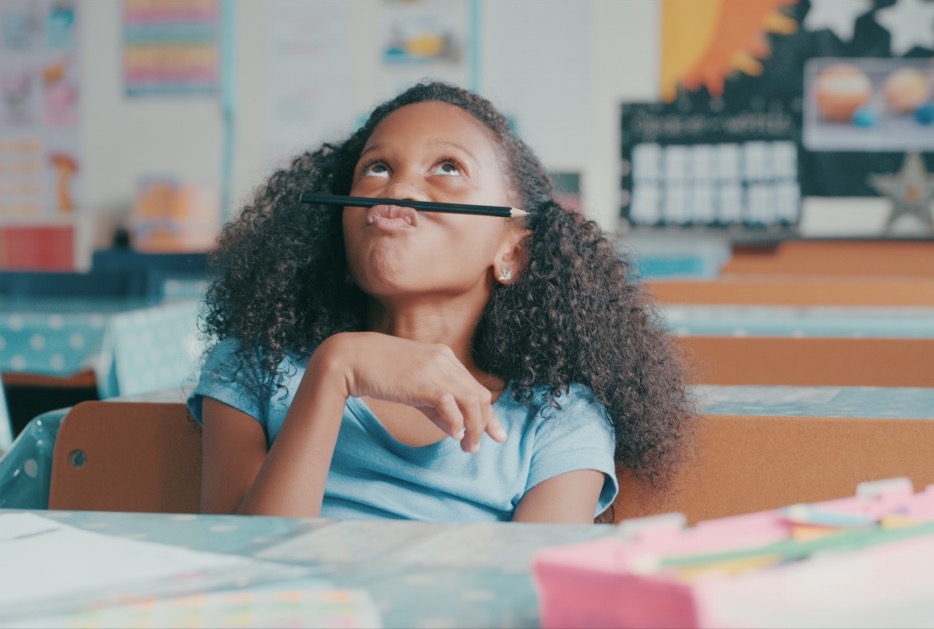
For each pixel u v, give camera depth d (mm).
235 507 965
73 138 5613
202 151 5531
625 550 418
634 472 1014
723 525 454
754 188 5238
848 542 427
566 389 1005
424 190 1008
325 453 867
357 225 991
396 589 500
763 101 5207
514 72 5352
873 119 5152
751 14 5188
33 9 5582
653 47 5250
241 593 492
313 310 1087
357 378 868
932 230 5125
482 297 1047
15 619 459
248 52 5492
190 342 2789
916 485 929
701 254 5121
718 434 975
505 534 609
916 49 5102
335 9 5430
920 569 420
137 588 501
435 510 951
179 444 1053
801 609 388
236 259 1118
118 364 2494
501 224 1035
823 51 5156
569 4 5285
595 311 1043
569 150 5340
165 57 5520
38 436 1101
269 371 1029
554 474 956
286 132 5492
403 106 1085
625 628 392
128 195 5582
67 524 644
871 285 2387
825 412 1003
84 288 3543
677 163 5273
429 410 855
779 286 2438
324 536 607
